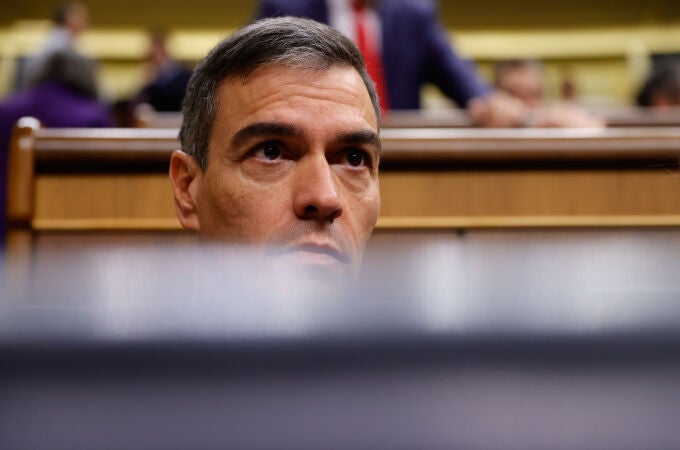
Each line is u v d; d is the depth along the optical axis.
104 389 0.09
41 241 1.10
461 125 1.64
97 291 0.12
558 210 1.15
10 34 7.63
